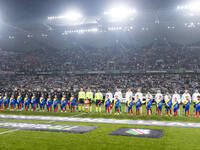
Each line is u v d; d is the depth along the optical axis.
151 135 9.78
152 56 48.81
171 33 53.72
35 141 9.06
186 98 15.23
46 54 58.34
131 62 47.66
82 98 18.12
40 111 18.62
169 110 15.80
